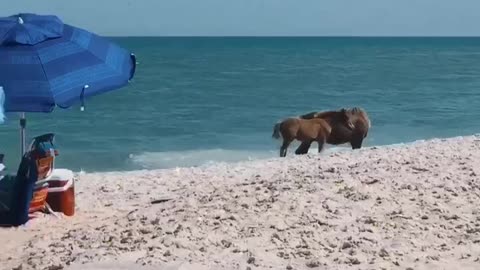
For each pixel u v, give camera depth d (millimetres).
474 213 8547
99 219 9516
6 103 7453
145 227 8258
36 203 9375
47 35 7977
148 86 52656
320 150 17062
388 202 8945
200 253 7137
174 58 108125
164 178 13633
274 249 7273
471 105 38312
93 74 7910
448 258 6969
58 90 7523
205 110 36469
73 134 28031
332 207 8758
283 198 9188
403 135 26953
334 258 6980
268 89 49750
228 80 59031
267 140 25625
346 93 46312
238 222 8242
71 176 9836
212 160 21281
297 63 91125
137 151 23625
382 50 154125
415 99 41969
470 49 167125
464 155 12648
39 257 7363
